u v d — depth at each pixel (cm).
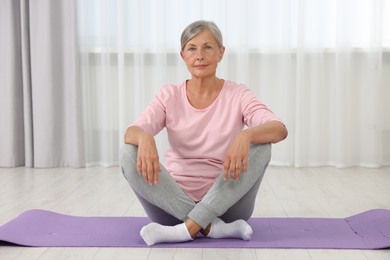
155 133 213
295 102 405
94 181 347
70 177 363
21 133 412
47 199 291
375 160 402
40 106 402
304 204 277
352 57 402
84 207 270
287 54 400
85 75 407
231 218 212
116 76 412
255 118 205
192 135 211
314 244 197
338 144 399
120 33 402
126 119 412
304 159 406
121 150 197
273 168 397
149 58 410
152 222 216
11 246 199
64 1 400
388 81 409
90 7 405
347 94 400
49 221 231
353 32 401
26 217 233
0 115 407
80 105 404
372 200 287
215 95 214
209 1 404
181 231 196
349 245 196
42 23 399
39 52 401
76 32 399
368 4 400
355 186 327
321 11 399
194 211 196
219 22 402
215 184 196
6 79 404
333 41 405
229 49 405
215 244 196
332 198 292
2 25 402
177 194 197
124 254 188
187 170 212
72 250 193
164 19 402
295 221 236
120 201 285
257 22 404
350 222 231
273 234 213
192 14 402
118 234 213
